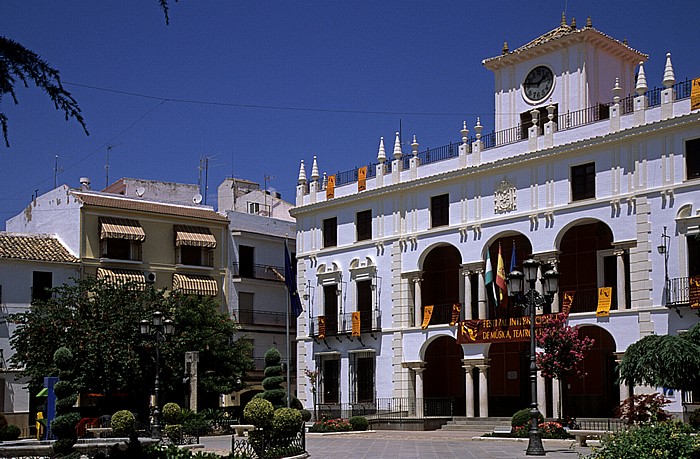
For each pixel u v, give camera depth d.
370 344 50.88
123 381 45.00
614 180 40.44
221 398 56.56
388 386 49.62
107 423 43.41
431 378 51.22
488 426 43.91
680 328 37.47
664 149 38.81
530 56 47.00
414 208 49.38
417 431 44.03
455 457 28.20
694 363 27.03
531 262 29.09
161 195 67.06
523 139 44.31
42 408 38.44
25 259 51.25
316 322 54.00
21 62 9.32
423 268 49.69
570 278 44.91
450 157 47.75
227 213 61.34
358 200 52.28
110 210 55.66
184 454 16.28
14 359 45.81
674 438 17.14
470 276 46.38
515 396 47.09
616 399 43.19
